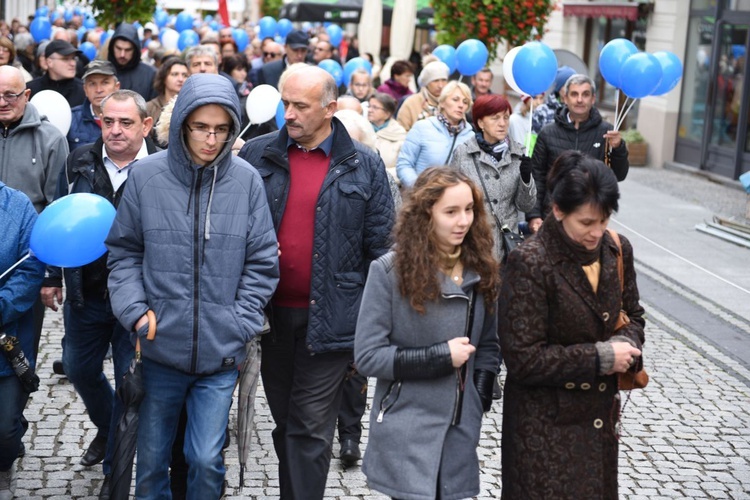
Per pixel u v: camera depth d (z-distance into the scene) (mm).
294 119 8133
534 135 16516
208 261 7664
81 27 42250
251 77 24438
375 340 6938
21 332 8969
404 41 32094
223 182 7773
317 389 8422
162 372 7809
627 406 12242
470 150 12211
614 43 13672
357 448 10172
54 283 9633
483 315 7051
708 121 33688
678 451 10898
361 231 8453
